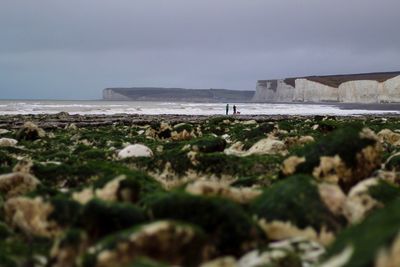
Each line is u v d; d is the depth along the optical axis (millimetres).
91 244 8766
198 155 17750
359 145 13867
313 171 13523
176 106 136125
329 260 7012
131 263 7168
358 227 7465
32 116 62188
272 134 27344
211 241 8539
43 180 15234
